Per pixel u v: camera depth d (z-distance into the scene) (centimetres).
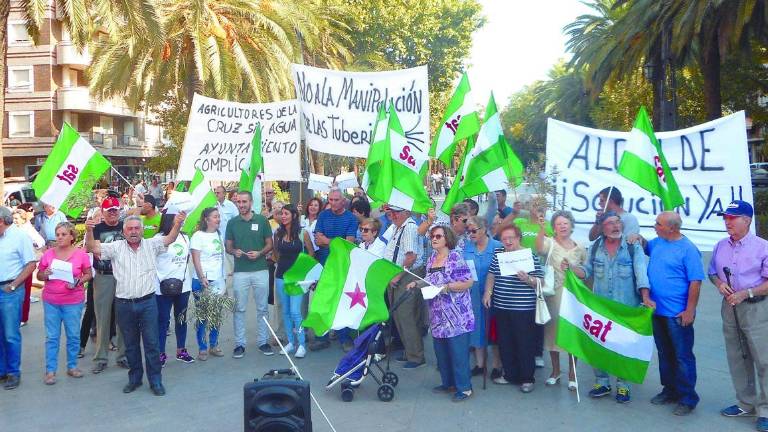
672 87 2059
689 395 590
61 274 722
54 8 1464
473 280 652
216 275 804
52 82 4166
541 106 5616
